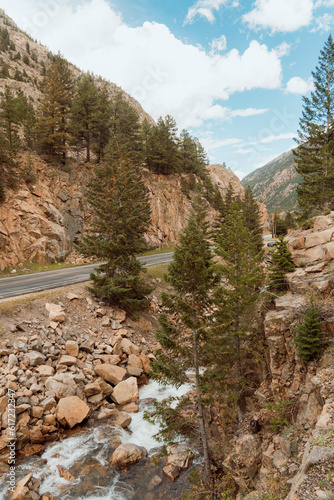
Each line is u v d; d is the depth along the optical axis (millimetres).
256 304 15664
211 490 10641
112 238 24906
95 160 51375
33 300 20766
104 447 13188
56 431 13656
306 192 31516
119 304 25719
